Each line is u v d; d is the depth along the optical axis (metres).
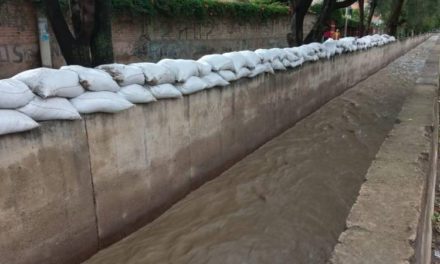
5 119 2.59
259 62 6.06
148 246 3.64
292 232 3.97
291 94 7.52
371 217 3.02
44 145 2.91
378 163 4.05
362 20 19.53
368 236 2.78
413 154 4.27
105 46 4.18
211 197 4.61
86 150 3.26
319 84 9.27
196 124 4.65
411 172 3.80
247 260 3.53
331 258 2.57
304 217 4.25
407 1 27.22
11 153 2.69
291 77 7.40
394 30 25.67
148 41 11.39
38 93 2.87
